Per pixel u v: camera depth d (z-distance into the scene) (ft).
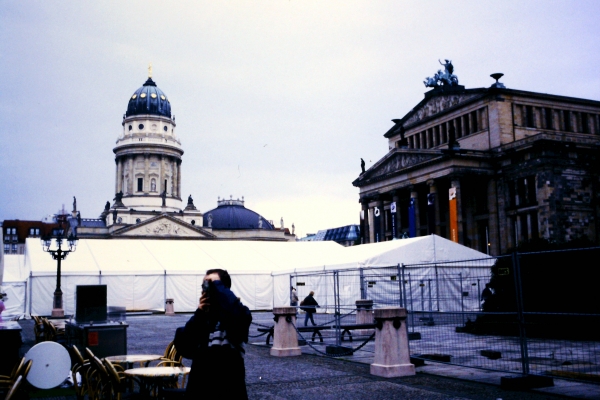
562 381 51.98
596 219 279.69
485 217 307.99
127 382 42.39
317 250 239.50
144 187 591.37
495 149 299.79
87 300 52.37
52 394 49.08
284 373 58.29
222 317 26.66
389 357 55.52
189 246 229.45
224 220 634.02
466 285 127.03
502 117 304.71
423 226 344.69
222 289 27.17
